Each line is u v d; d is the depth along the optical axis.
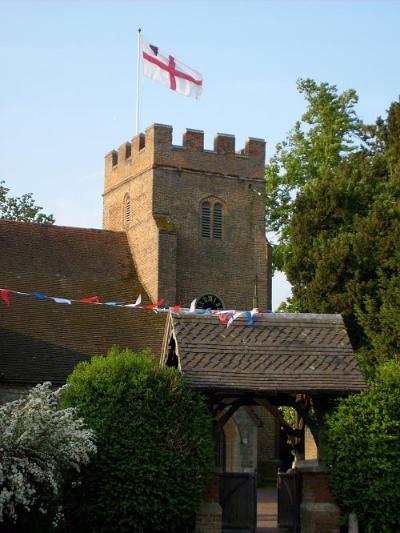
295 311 50.44
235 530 26.69
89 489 24.62
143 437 24.86
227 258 51.38
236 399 27.98
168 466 24.75
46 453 22.70
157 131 50.81
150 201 50.41
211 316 27.55
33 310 43.56
